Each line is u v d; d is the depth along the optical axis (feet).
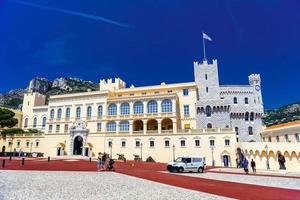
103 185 70.69
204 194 57.77
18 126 364.58
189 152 229.45
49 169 131.44
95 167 155.22
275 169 176.86
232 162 213.87
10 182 71.61
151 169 152.87
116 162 209.77
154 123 274.16
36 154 290.76
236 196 56.13
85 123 286.25
